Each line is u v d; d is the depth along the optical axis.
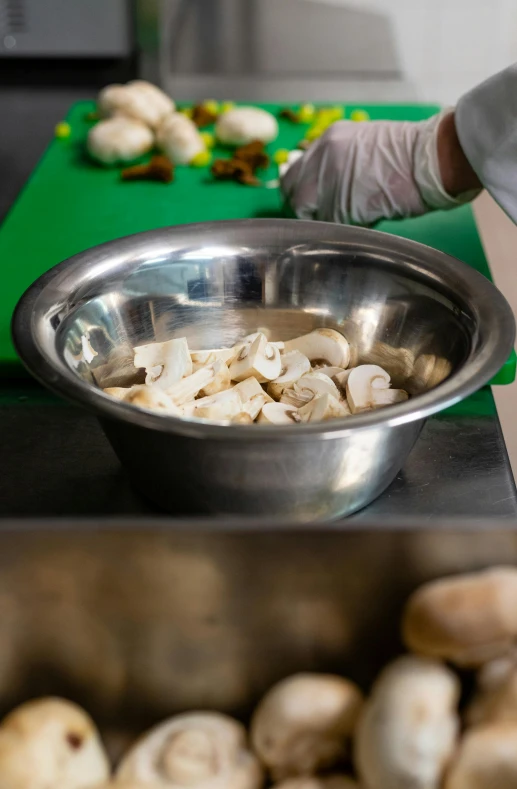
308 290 0.82
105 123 1.41
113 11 2.03
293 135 1.54
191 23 2.50
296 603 0.44
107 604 0.44
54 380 0.58
